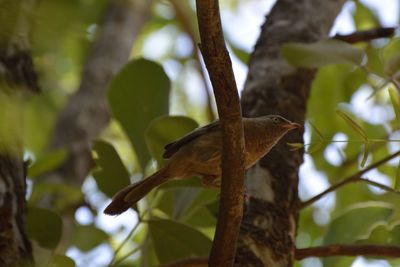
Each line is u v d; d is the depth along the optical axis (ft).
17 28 10.77
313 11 32.83
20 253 21.56
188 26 50.47
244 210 24.09
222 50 17.48
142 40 63.31
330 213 47.03
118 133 53.47
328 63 27.94
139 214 26.45
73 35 10.90
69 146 46.34
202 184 26.71
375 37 32.58
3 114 12.41
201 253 26.89
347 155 46.16
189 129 27.86
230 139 18.85
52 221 26.89
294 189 25.59
